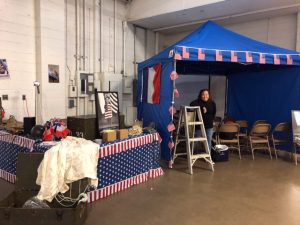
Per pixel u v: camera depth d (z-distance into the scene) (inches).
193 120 195.2
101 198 136.8
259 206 130.7
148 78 220.5
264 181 166.7
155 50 339.9
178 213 122.0
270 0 223.3
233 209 127.0
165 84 189.0
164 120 191.6
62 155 109.5
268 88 248.7
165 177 171.8
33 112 222.7
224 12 257.0
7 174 159.9
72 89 250.4
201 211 124.3
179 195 142.6
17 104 211.6
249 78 267.3
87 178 117.1
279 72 237.8
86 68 265.9
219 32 201.9
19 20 210.1
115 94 168.9
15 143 150.7
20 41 211.6
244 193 146.8
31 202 106.5
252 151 224.1
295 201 136.9
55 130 140.3
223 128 220.1
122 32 299.1
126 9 298.8
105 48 282.7
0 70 199.8
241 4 233.9
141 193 144.6
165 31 336.5
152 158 170.6
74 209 99.3
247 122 261.7
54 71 229.0
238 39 202.8
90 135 149.6
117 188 145.7
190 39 184.4
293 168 195.8
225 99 298.7
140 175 161.0
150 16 277.1
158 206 128.8
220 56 180.4
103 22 278.1
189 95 328.2
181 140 198.8
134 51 314.7
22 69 214.1
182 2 250.7
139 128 167.9
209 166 197.6
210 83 312.8
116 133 148.8
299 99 223.0
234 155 234.4
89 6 265.4
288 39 260.8
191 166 179.6
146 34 327.6
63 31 233.8
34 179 116.3
